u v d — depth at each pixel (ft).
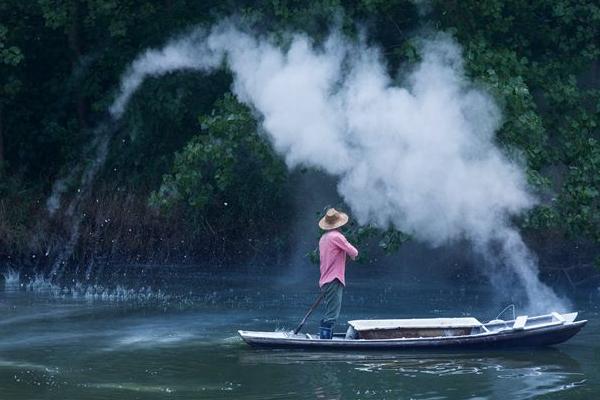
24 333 97.76
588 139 121.19
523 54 137.08
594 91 131.95
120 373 79.05
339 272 91.50
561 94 127.65
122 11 151.23
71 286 135.03
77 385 74.59
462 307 118.32
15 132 170.91
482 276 143.84
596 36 139.64
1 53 147.23
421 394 71.82
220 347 90.48
